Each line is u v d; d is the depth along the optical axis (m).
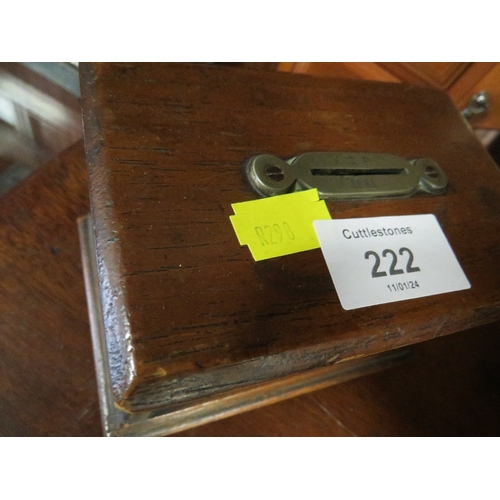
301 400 0.57
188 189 0.34
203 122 0.38
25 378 0.52
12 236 0.57
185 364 0.29
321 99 0.45
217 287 0.32
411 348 0.63
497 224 0.45
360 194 0.40
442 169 0.47
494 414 0.61
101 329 0.52
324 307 0.34
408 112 0.50
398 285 0.37
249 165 0.38
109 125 0.35
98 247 0.31
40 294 0.56
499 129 0.79
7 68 0.76
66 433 0.50
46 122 0.75
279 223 0.36
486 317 0.40
